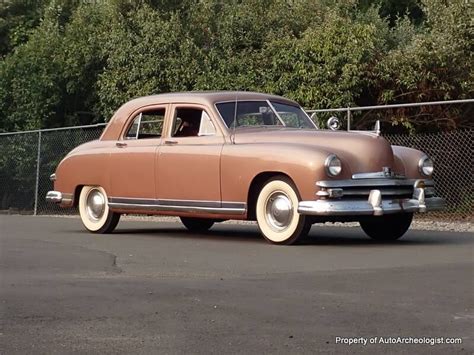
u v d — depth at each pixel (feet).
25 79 75.51
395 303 20.29
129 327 18.44
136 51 67.46
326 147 31.78
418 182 32.94
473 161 46.55
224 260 28.43
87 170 40.09
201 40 70.08
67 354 16.40
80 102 78.07
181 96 36.78
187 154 35.14
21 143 65.16
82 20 78.02
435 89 55.11
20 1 93.15
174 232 40.75
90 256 30.30
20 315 19.79
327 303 20.42
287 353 16.21
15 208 65.57
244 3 71.41
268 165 32.04
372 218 32.94
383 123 55.01
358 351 16.28
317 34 59.06
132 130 38.70
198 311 19.85
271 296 21.38
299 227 31.78
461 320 18.57
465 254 29.27
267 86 60.34
